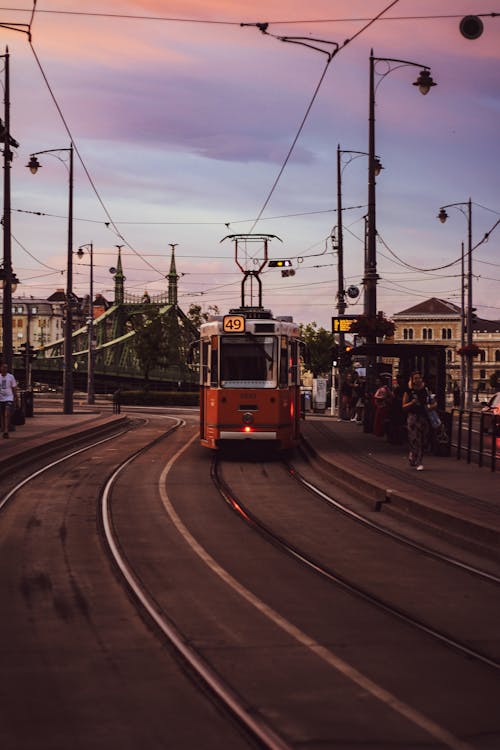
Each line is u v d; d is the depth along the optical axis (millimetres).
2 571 9367
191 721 5121
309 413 48062
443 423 20547
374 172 25188
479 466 17719
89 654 6457
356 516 13398
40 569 9492
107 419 34812
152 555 10328
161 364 72750
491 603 8188
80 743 4777
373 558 10312
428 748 4711
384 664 6242
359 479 15922
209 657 6383
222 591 8547
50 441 23000
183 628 7184
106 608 7852
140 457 21625
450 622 7484
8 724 5055
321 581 9062
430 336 126750
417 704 5402
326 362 76438
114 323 95375
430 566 9875
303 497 15453
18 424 30250
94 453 22500
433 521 12328
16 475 17641
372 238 25375
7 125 26594
